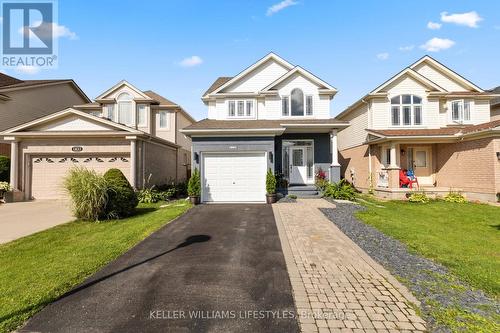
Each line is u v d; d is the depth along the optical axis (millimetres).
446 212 11398
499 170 13164
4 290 4129
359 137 19062
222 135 12867
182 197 16375
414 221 9453
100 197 9031
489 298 4000
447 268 5129
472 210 11812
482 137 13844
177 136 22312
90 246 6281
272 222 8555
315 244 6414
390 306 3752
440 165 16688
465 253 6137
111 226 8359
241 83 17391
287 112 15992
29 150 14828
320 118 15891
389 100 17141
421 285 4383
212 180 12836
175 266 5117
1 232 7754
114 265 5172
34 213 10859
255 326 3316
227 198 12773
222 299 3926
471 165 14547
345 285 4363
